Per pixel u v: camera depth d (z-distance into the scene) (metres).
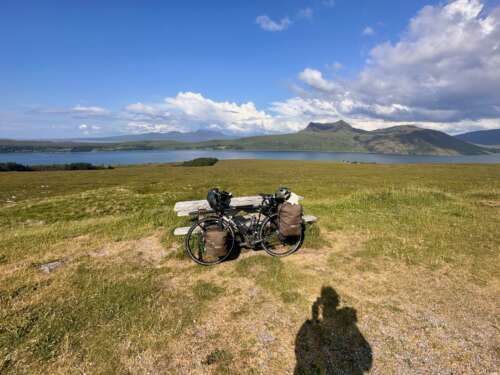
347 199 10.69
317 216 8.16
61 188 42.47
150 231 7.19
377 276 4.63
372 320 3.51
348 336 3.24
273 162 114.19
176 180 52.38
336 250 5.73
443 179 41.72
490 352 2.98
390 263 5.09
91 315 3.66
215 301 3.98
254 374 2.75
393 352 2.99
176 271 4.94
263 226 5.53
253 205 6.98
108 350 3.06
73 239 6.76
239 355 2.98
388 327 3.38
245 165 100.38
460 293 4.10
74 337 3.26
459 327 3.36
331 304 3.86
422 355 2.95
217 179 52.62
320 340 3.18
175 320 3.55
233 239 5.28
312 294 4.12
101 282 4.54
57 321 3.53
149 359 2.95
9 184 48.28
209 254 5.01
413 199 10.20
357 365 2.83
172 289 4.33
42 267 5.14
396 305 3.82
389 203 9.81
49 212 17.56
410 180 41.81
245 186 37.97
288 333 3.30
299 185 36.44
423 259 5.21
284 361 2.89
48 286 4.43
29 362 2.92
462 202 10.12
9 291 4.23
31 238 7.00
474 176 46.53
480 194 12.23
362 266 4.99
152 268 5.07
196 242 6.12
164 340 3.21
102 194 25.09
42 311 3.75
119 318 3.59
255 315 3.65
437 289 4.21
